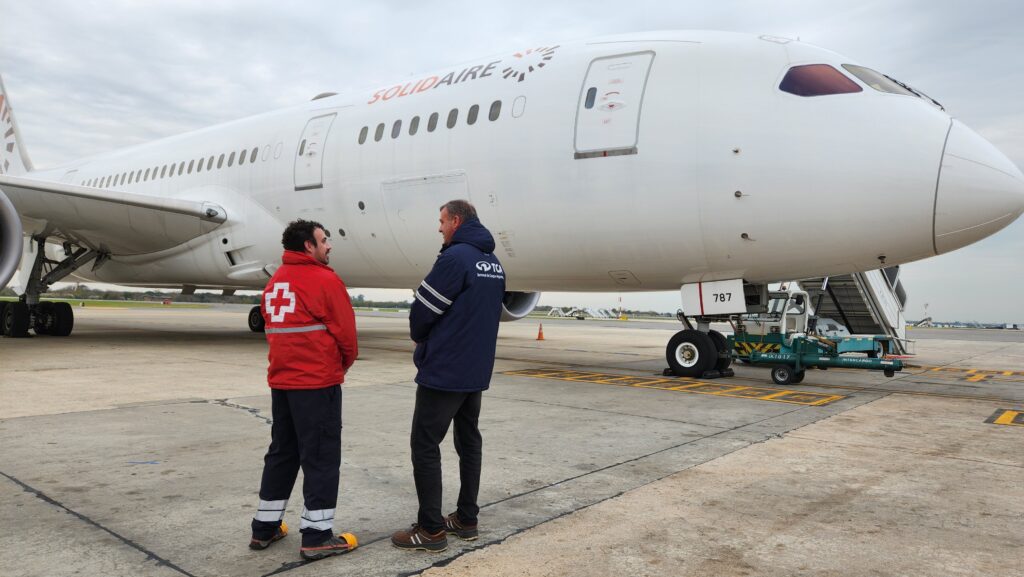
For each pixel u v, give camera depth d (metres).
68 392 7.60
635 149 8.76
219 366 10.37
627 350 16.00
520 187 9.58
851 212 7.95
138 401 7.04
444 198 10.33
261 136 13.44
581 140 9.12
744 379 10.20
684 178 8.51
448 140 10.33
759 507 3.76
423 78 11.62
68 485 4.02
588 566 2.93
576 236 9.41
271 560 2.99
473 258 3.29
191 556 3.01
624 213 8.94
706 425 6.18
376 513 3.64
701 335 9.87
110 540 3.17
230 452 4.86
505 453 5.00
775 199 8.19
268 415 6.29
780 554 3.08
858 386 9.71
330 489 3.07
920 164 7.70
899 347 16.06
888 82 8.59
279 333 3.08
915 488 4.16
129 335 17.83
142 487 4.00
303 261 3.18
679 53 8.98
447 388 3.11
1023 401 8.20
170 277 15.63
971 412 7.21
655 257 9.15
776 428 6.09
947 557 3.06
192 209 12.96
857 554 3.08
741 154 8.27
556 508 3.72
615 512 3.66
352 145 11.61
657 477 4.37
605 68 9.30
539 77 9.79
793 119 8.17
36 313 15.79
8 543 3.11
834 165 7.93
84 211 12.87
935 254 8.30
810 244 8.29
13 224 10.23
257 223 13.15
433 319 3.17
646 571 2.88
